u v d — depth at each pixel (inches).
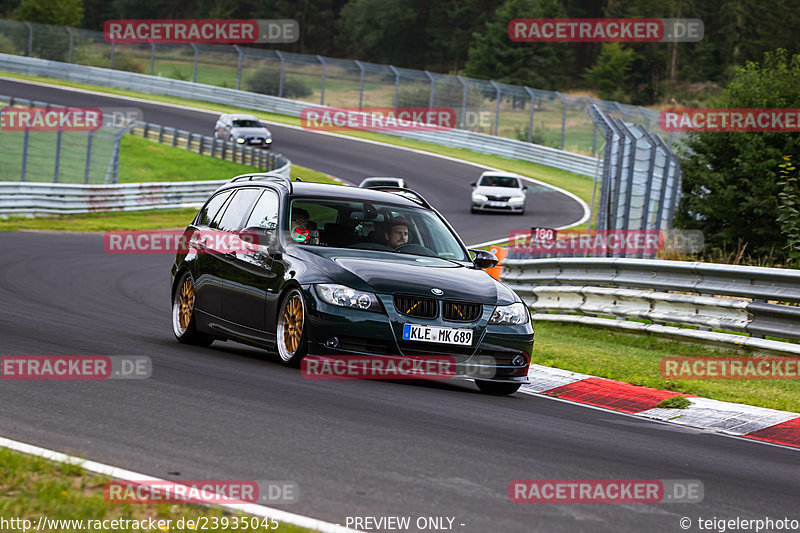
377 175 6530.5
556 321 2148.1
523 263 2374.5
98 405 888.9
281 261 1235.2
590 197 6309.1
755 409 1166.3
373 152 7455.7
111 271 2694.4
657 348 1779.0
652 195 3223.4
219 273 1362.0
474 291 1184.8
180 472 685.3
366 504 639.8
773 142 3011.8
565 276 2169.0
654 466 830.5
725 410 1165.7
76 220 4200.3
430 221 1357.0
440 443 837.2
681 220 3157.0
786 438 1066.1
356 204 1327.5
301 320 1181.7
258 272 1273.4
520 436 910.4
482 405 1086.4
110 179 5521.7
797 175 2947.8
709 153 3127.5
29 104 6072.8
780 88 3063.5
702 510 693.3
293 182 1355.8
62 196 4261.8
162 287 2470.5
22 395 910.4
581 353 1614.2
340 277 1159.6
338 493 659.4
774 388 1366.9
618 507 681.0
